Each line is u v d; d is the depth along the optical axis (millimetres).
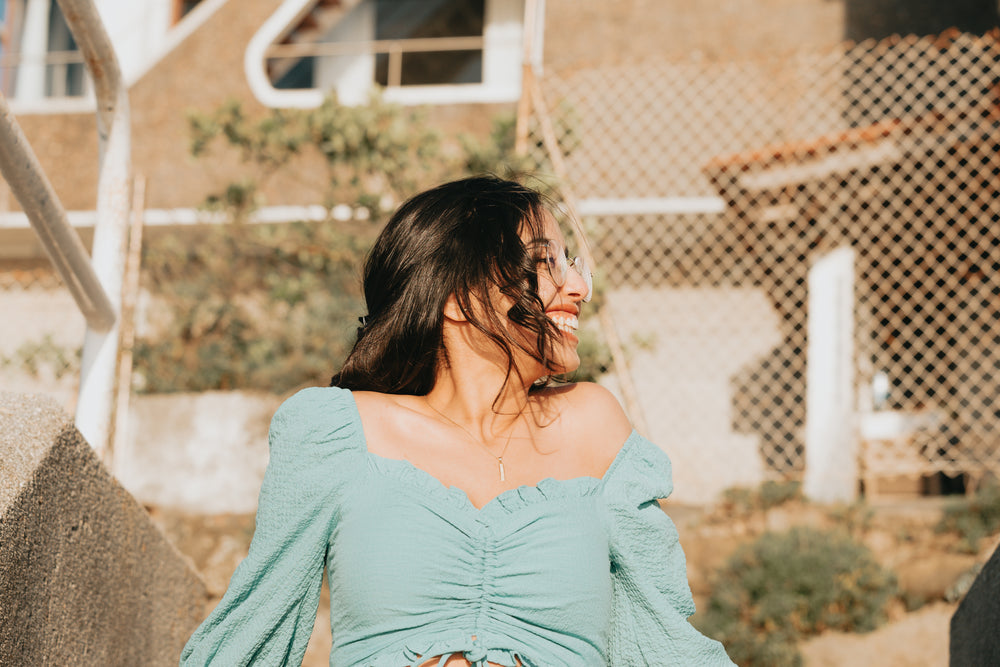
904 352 7723
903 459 7223
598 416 1601
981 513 5676
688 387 8055
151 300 8352
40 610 1655
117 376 2361
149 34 10336
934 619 5035
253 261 8188
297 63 9898
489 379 1547
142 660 2186
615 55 9391
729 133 8367
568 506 1413
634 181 8336
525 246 1554
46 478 1688
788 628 4957
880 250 7840
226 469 7113
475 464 1465
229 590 1389
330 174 6871
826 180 7574
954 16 9023
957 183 7578
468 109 8922
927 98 8016
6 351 8945
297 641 1430
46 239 1959
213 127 6875
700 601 5438
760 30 9266
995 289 7453
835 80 8391
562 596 1351
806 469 7250
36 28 10641
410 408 1526
